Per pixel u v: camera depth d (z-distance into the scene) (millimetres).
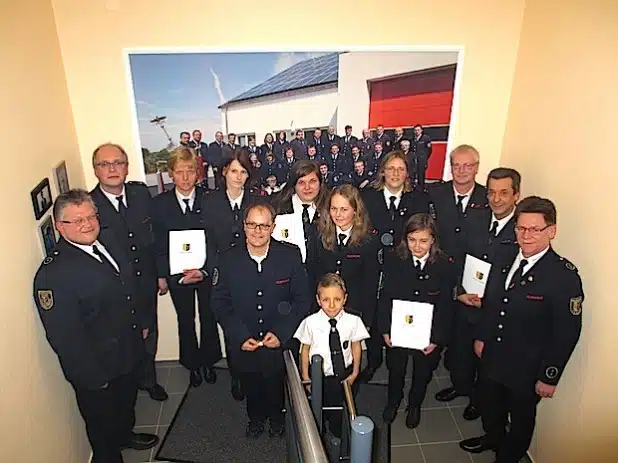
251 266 2621
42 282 2158
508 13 3004
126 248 2820
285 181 3279
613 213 2131
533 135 2881
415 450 2904
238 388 3291
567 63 2520
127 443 2910
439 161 3336
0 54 2113
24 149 2264
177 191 3021
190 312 3270
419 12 2971
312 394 2014
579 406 2381
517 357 2428
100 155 2670
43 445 2254
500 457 2656
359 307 2994
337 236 2879
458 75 3121
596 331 2244
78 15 2779
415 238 2637
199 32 2896
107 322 2371
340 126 3191
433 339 2807
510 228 2707
